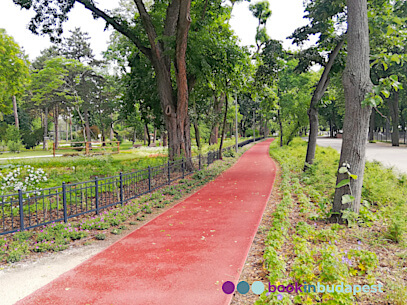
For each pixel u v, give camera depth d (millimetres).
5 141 42094
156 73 15539
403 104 37562
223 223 6844
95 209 7898
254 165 19188
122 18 15156
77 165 16828
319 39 13562
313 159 14781
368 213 6238
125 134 75438
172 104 15586
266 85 18094
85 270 4555
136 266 4637
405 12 12516
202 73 15922
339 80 17625
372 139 45438
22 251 5273
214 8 16203
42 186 9641
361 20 6234
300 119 31531
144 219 7508
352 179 6410
